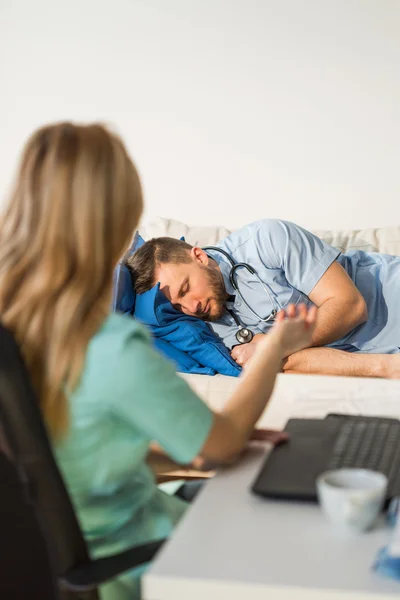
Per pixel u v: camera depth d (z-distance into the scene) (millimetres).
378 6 2959
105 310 941
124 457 983
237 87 3109
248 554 778
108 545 1012
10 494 912
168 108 3168
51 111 3244
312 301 2328
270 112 3104
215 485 967
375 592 695
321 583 714
